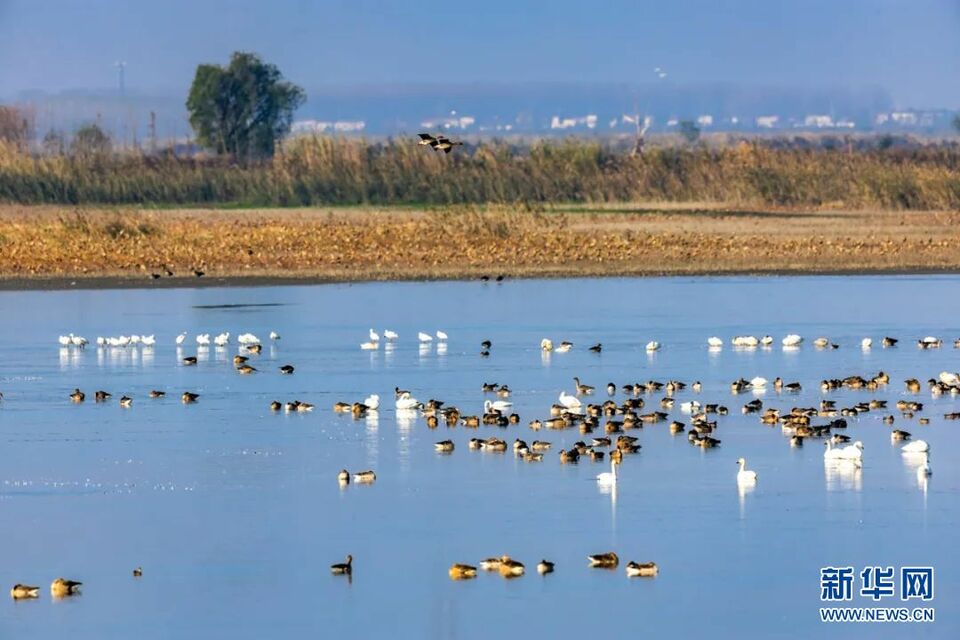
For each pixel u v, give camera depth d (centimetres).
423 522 3006
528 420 3888
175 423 3872
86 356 4909
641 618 2527
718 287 6531
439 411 3928
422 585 2673
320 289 6481
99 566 2770
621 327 5462
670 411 3975
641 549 2844
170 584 2681
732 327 5453
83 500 3164
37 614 2550
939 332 5334
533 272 6900
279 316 5769
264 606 2569
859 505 3112
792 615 2556
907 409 3978
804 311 5834
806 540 2898
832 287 6506
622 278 6794
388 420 3900
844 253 7394
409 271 6906
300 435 3728
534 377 4484
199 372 4603
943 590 2677
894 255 7344
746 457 3497
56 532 2953
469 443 3591
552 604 2589
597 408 3881
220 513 3072
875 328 5434
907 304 6009
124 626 2492
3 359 4841
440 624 2495
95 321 5659
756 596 2636
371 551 2841
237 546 2875
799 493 3195
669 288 6506
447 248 7519
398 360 4800
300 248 7469
